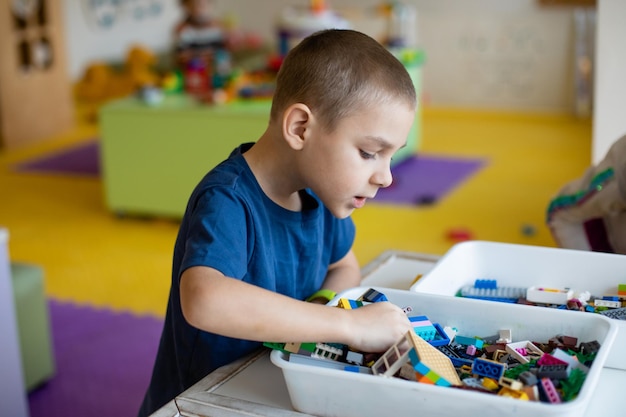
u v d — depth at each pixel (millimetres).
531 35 5418
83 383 2039
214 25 5762
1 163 4227
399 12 5238
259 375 794
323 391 685
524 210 3340
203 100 3268
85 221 3336
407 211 3361
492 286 1015
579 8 5227
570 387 668
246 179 849
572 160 4160
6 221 3342
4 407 1670
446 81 5738
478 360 710
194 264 739
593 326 767
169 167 3250
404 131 775
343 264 1041
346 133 758
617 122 1908
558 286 1008
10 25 4449
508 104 5598
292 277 903
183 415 724
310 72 767
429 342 773
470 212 3332
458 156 4340
